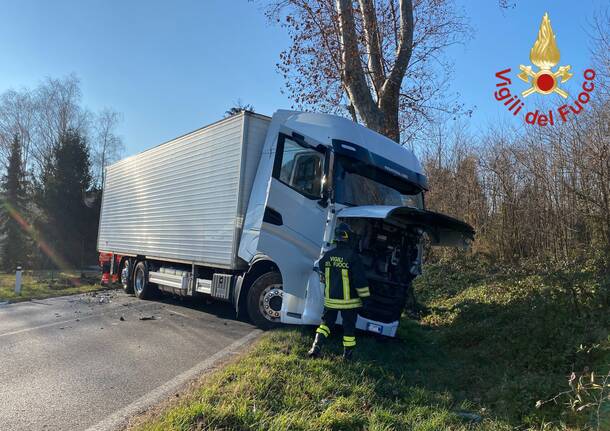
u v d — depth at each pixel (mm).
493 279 10859
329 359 5918
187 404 4422
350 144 7445
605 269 8391
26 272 28141
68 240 33688
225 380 5082
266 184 8469
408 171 8273
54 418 4586
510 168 14367
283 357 5789
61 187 33906
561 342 5871
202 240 10227
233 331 8836
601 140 10156
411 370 6121
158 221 12797
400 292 7277
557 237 12227
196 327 9258
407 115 13766
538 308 6930
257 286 8422
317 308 6895
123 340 8039
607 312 6320
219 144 9883
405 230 7645
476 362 6371
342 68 11805
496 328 7172
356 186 7414
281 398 4562
